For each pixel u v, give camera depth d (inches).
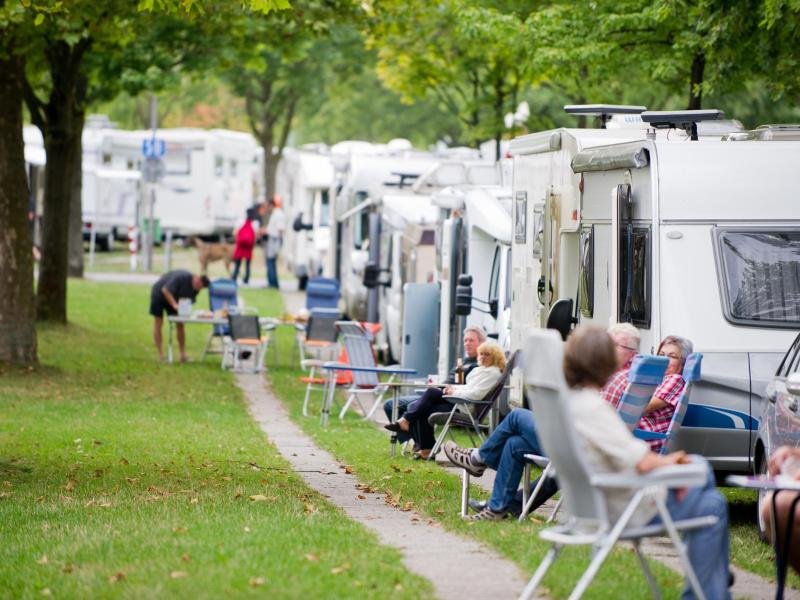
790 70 980.6
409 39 1787.6
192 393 1301.7
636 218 763.4
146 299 2175.2
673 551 591.8
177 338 1658.5
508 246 1121.4
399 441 940.0
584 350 448.8
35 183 2650.1
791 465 491.8
